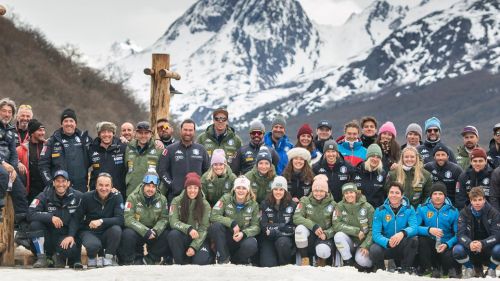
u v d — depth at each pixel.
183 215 12.59
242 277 10.10
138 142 13.45
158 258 12.84
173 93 17.30
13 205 12.48
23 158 13.03
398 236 12.18
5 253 12.42
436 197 12.33
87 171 13.19
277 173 13.82
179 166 13.31
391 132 13.58
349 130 13.70
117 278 9.99
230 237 12.74
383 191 13.05
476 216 12.12
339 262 12.65
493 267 12.30
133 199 12.62
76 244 12.45
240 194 12.60
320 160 13.34
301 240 12.48
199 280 9.86
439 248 12.22
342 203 12.60
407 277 10.77
